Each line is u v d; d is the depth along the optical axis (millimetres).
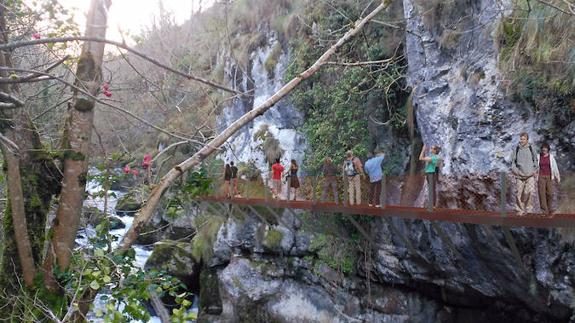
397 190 11000
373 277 13789
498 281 10758
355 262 14102
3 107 3654
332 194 14391
